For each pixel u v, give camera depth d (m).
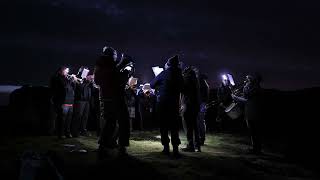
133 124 13.49
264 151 9.09
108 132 7.10
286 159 8.07
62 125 9.98
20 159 5.67
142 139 10.70
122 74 7.15
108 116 7.04
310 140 10.59
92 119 12.91
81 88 10.52
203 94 9.83
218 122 13.37
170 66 7.89
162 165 6.81
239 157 8.09
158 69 9.29
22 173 5.38
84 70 10.61
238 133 13.00
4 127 11.14
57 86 9.89
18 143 8.84
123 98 7.12
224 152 8.81
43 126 10.97
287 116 12.76
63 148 8.20
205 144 10.21
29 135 10.62
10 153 7.39
